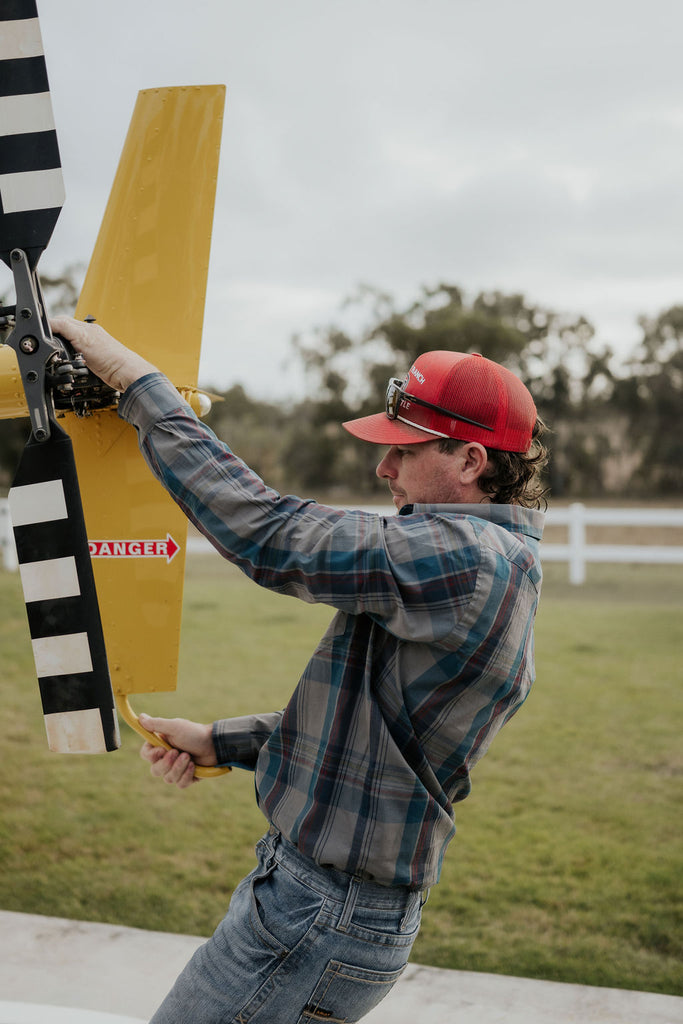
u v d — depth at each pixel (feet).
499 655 3.86
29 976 7.95
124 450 4.71
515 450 4.28
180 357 4.69
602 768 14.67
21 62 3.94
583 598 33.40
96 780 14.33
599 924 9.55
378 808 3.84
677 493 103.96
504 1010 7.45
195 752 4.99
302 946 3.88
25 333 3.99
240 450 107.24
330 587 3.76
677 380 104.32
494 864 11.15
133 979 7.93
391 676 3.89
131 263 4.70
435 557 3.76
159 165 4.68
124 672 4.86
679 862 11.10
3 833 12.12
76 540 4.14
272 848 4.15
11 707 18.48
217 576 41.09
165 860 11.26
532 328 110.42
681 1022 7.28
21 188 3.99
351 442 106.42
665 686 19.66
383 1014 7.39
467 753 3.99
